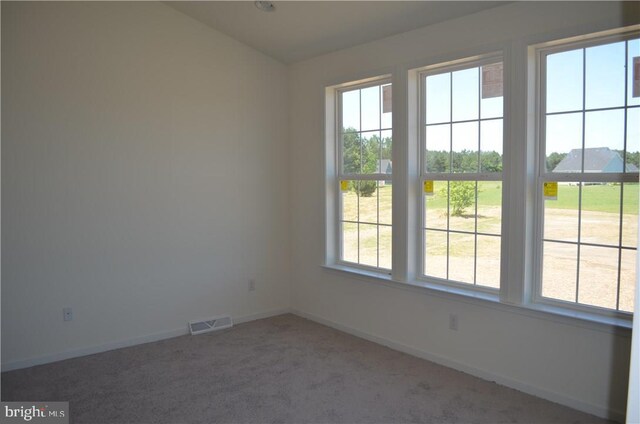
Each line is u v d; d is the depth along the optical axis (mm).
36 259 3428
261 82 4516
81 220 3600
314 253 4492
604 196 2652
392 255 3729
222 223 4332
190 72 4078
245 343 3906
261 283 4621
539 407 2754
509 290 3014
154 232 3949
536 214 2941
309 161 4488
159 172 3949
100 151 3660
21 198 3350
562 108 2814
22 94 3318
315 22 3715
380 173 3926
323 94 4277
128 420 2666
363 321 4016
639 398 1165
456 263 3398
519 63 2891
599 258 2688
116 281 3779
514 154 2945
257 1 3523
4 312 3322
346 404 2836
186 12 3982
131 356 3623
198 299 4219
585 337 2670
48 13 3398
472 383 3092
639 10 2424
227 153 4328
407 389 3021
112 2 3672
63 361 3521
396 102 3619
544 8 2766
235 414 2730
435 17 3246
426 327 3506
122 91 3738
